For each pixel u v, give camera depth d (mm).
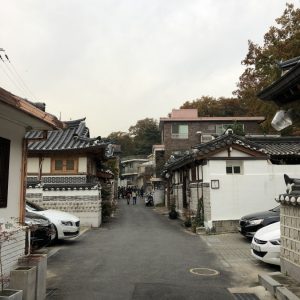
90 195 18500
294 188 7367
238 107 47938
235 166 16094
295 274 7098
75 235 12930
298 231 7008
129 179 71312
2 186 6312
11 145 6688
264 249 8734
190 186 19547
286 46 23969
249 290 7117
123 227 18391
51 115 6625
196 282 7695
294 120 6027
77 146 19672
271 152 18047
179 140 38625
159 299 6527
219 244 12633
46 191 18516
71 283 7574
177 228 17844
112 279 7902
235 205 15664
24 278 5531
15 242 6449
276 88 5547
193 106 49844
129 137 78375
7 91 5234
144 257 10320
